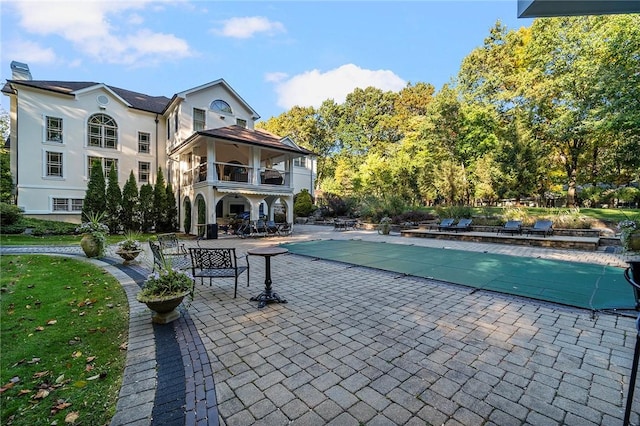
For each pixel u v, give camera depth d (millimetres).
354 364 3186
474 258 9391
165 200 19203
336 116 50969
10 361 3275
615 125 15055
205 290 6047
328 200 28281
